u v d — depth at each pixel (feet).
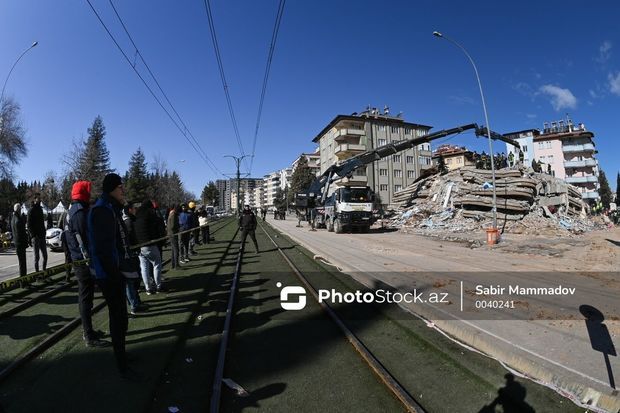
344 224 85.46
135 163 287.07
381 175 240.53
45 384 13.35
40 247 32.12
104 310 22.99
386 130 244.01
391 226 100.89
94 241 13.61
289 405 12.25
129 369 13.83
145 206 26.89
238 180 177.58
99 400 12.28
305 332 19.27
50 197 152.35
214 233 91.40
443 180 105.60
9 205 199.93
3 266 43.21
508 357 15.16
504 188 89.81
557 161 242.99
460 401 12.35
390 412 11.80
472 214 88.12
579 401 12.11
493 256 45.60
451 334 18.65
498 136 96.63
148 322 20.27
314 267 39.58
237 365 15.34
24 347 16.62
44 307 23.58
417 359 15.74
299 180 283.18
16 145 144.56
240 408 12.09
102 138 234.79
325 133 272.10
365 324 20.39
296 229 108.17
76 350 16.47
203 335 18.72
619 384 12.42
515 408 11.89
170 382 13.76
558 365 13.92
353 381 13.89
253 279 32.96
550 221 79.15
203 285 29.68
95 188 148.25
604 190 308.81
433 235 76.95
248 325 20.39
